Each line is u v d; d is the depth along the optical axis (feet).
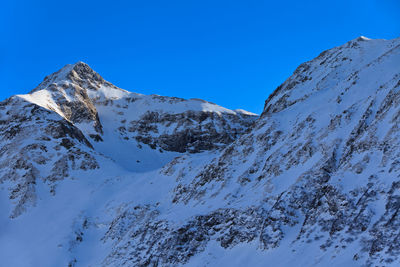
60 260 256.93
